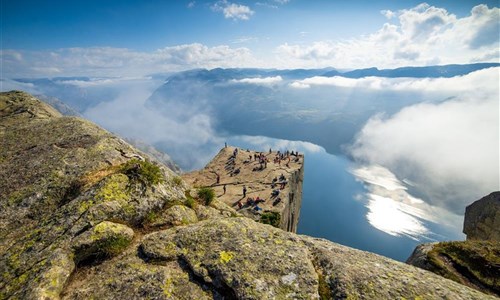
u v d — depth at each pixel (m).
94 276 8.27
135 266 8.45
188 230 9.80
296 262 8.47
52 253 8.45
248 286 7.56
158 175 12.80
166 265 8.52
